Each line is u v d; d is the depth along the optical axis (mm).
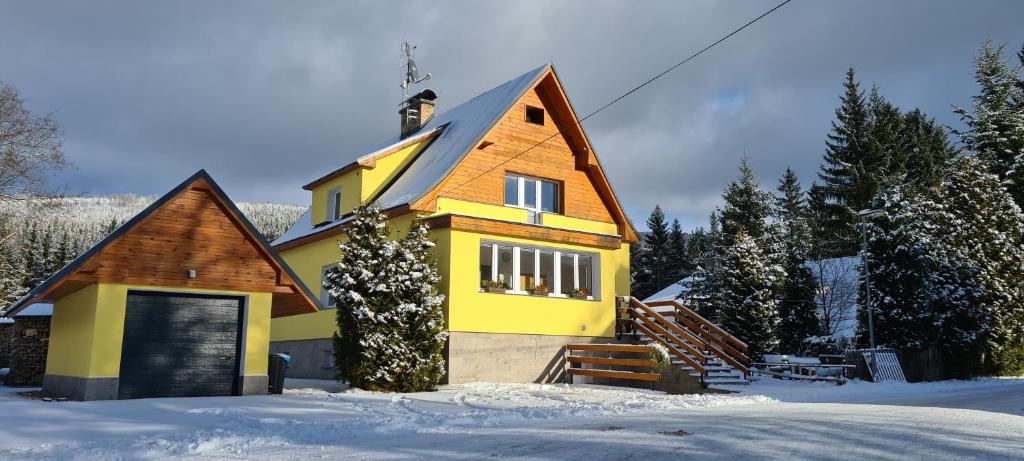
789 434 9961
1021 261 32438
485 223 22281
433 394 17938
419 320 19172
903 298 29797
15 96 33562
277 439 10406
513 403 15977
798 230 46031
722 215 55844
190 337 16984
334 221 28312
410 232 20094
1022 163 46719
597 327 24766
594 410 14383
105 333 15500
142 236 16156
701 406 15797
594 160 26375
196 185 16781
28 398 16344
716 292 36281
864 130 56344
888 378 26781
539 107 26016
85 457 9047
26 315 22078
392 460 8383
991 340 30734
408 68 33688
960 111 56344
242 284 17391
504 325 22516
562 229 24000
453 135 26562
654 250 81750
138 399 15453
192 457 9055
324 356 25578
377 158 26375
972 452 8398
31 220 36750
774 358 28266
